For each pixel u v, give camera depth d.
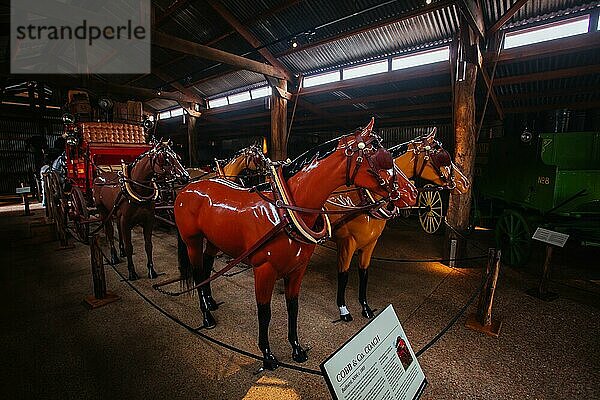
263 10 6.37
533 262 5.03
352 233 3.02
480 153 7.81
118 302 3.63
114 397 2.17
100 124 6.42
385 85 7.48
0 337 2.90
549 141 4.37
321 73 7.65
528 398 2.18
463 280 4.30
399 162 3.36
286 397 2.18
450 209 4.87
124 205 4.11
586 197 4.12
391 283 4.22
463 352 2.69
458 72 4.65
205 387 2.27
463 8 4.00
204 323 3.06
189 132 11.20
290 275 2.45
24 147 14.78
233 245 2.48
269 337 2.90
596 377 2.37
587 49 4.54
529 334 2.95
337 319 3.23
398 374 1.65
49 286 4.08
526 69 5.76
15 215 9.20
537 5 4.54
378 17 5.66
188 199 2.93
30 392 2.21
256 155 5.29
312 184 2.16
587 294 3.83
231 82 9.90
